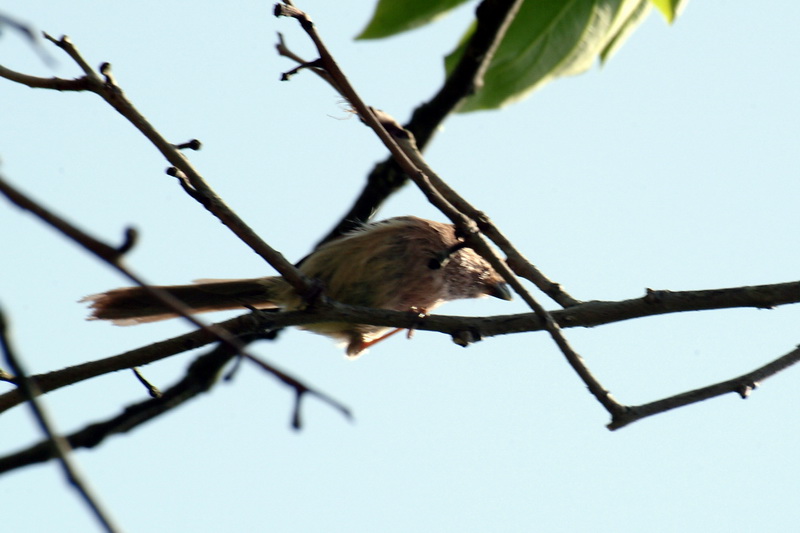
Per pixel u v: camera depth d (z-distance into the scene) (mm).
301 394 3756
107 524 3160
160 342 7312
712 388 6832
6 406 6703
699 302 7066
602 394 6848
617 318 7305
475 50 8586
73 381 7129
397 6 8172
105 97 6355
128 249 3314
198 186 6793
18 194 3182
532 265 7934
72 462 3166
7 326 3176
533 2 8523
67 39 6273
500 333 7688
